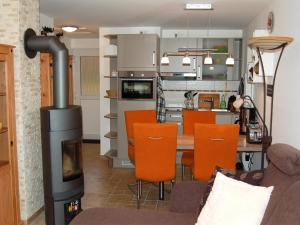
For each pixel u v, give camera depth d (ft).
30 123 11.43
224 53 19.79
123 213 8.31
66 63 11.11
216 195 7.29
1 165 10.16
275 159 7.30
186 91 21.36
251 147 11.75
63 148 10.75
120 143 18.62
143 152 11.60
